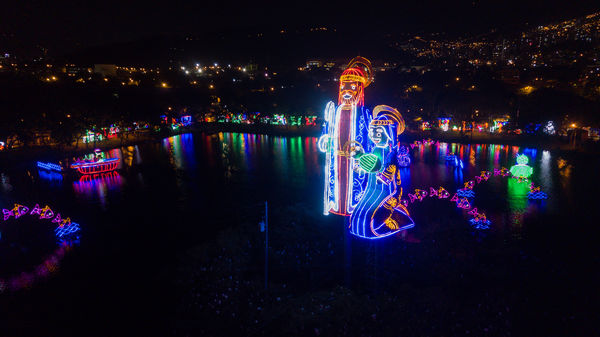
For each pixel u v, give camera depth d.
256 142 79.44
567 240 26.20
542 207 33.91
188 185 44.72
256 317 17.70
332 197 26.58
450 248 24.95
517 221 30.39
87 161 52.16
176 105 104.38
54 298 20.22
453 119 85.56
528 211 32.88
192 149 70.69
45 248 27.17
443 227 28.78
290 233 27.61
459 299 18.73
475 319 16.84
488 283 20.38
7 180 48.03
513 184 42.31
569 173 46.84
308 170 52.25
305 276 21.92
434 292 19.03
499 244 25.56
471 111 83.06
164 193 41.38
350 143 24.59
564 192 38.47
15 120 62.91
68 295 20.55
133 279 22.27
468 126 84.25
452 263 22.77
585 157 56.12
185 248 26.73
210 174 50.31
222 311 18.27
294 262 23.61
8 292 20.97
